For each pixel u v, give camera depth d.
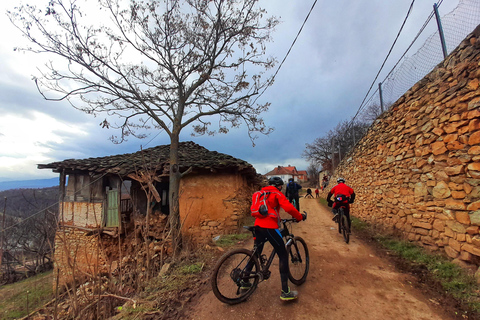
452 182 3.94
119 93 6.98
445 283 3.21
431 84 4.64
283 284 2.88
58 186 10.51
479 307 2.60
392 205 6.19
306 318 2.63
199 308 2.92
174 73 7.55
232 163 8.53
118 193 9.41
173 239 6.30
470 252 3.49
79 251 9.60
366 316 2.64
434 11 4.73
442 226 4.16
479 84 3.45
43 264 11.58
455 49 4.05
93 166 9.05
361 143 9.25
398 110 5.99
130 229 9.52
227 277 2.85
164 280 3.79
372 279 3.58
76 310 3.05
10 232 11.07
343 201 5.87
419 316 2.60
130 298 3.29
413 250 4.59
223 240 6.61
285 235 3.38
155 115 7.31
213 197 8.83
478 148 3.44
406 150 5.48
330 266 4.17
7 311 6.88
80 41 6.34
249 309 2.84
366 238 6.08
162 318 2.76
